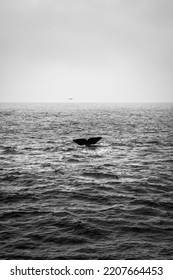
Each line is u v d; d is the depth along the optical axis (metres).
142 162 32.28
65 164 31.05
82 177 25.52
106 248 12.88
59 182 23.80
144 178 25.16
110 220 15.86
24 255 12.34
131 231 14.52
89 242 13.41
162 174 26.67
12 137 54.84
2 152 38.28
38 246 13.05
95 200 19.34
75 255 12.36
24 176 25.66
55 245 13.15
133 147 43.31
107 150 40.47
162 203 18.69
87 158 34.53
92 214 16.77
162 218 16.22
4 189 21.75
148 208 17.73
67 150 40.28
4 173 26.69
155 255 12.34
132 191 21.38
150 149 41.53
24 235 14.04
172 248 12.87
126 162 32.25
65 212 16.98
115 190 21.61
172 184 23.36
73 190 21.55
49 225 15.20
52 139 52.59
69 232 14.38
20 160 33.09
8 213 16.88
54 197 19.94
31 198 19.70
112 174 26.55
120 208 17.77
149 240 13.59
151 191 21.41
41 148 41.91
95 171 27.75
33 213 16.91
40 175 26.11
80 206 18.17
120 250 12.73
